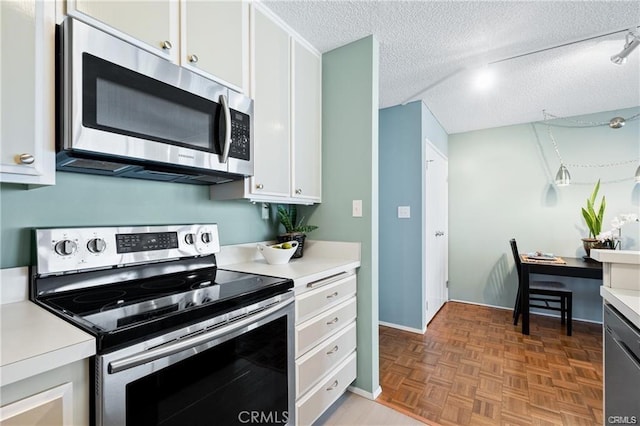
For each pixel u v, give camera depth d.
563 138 3.48
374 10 1.61
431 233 3.33
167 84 1.11
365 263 1.89
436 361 2.37
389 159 3.13
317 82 2.02
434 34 1.84
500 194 3.82
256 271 1.52
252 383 1.12
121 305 0.95
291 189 1.76
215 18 1.31
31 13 0.83
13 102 0.79
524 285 2.95
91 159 0.99
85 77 0.89
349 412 1.74
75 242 1.10
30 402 0.62
